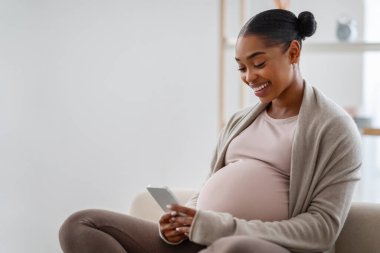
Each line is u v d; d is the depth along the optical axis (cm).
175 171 327
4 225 280
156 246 151
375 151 332
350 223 180
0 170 278
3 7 276
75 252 145
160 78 322
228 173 161
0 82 275
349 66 334
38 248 295
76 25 302
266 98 161
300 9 334
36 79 291
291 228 146
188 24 325
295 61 162
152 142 322
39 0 291
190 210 143
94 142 309
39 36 292
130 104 316
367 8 330
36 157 293
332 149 154
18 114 284
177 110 326
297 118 162
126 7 312
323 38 332
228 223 143
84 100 305
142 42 317
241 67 162
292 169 155
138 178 320
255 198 154
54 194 299
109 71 311
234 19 337
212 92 330
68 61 300
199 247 151
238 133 175
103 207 313
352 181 155
